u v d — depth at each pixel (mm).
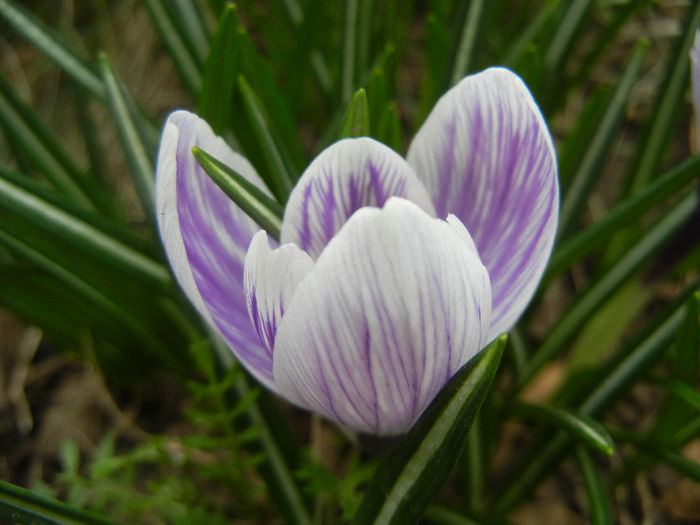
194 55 187
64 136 275
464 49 171
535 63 167
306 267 94
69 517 122
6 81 186
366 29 206
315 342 91
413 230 83
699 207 163
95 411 216
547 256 105
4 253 206
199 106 156
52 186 197
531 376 173
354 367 94
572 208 176
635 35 289
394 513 107
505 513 174
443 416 99
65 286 190
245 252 121
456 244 87
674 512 204
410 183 110
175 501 167
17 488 120
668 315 153
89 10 303
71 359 227
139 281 155
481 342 102
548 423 168
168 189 98
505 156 110
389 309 88
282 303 96
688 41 180
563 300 242
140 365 217
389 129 153
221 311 112
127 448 211
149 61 293
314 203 106
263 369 112
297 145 181
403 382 97
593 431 138
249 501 175
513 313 110
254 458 154
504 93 106
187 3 186
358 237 83
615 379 158
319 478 150
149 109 285
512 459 208
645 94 279
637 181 189
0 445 211
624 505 204
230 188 112
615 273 171
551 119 220
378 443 114
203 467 158
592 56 215
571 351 219
